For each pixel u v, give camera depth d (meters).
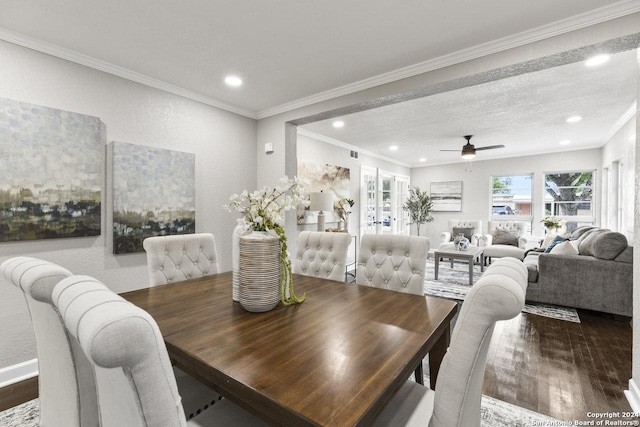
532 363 2.40
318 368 0.92
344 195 5.85
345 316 1.37
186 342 1.10
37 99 2.24
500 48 2.28
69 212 2.35
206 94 3.26
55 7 1.88
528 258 4.86
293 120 3.60
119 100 2.68
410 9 1.93
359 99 3.03
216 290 1.80
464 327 0.80
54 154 2.28
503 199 7.28
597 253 3.46
